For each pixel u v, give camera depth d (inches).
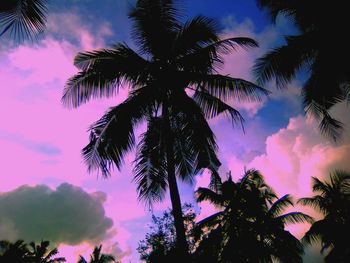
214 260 745.6
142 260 848.3
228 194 820.0
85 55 391.2
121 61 378.0
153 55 413.4
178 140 413.4
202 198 823.1
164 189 392.8
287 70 431.8
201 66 389.1
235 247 749.3
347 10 391.2
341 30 400.2
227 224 800.3
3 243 1252.5
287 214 827.4
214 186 410.0
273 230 778.2
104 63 375.6
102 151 338.0
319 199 895.1
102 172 342.3
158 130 389.7
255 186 866.1
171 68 398.6
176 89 376.8
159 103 394.0
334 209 873.5
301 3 431.2
